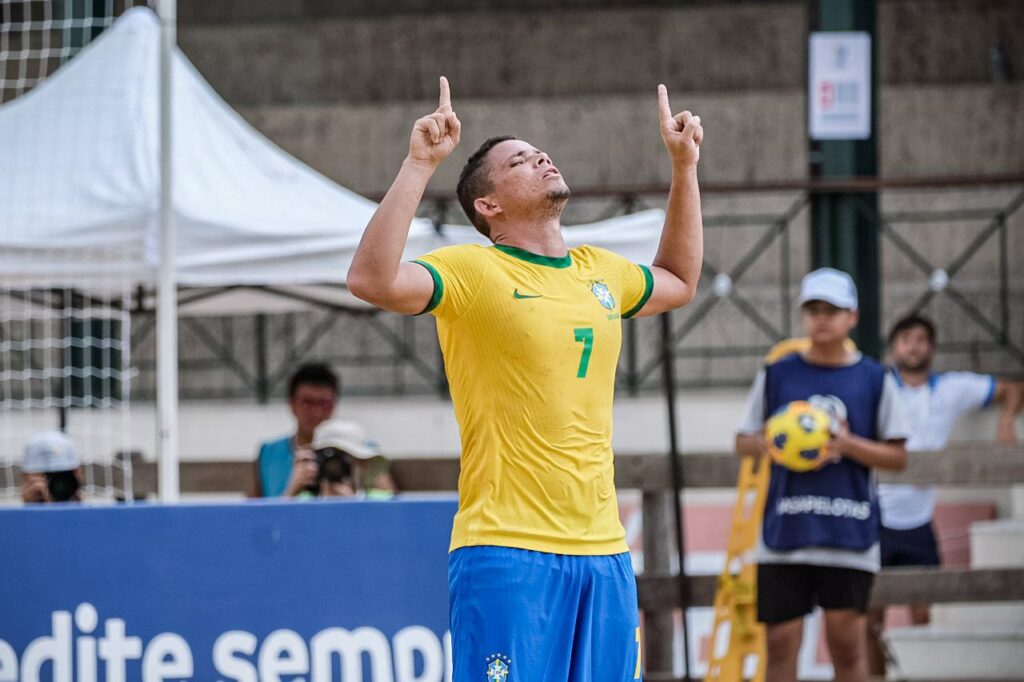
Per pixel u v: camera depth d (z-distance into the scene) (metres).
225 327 41.72
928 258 42.31
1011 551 26.78
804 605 19.25
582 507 11.53
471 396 11.68
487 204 11.93
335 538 16.56
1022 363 38.56
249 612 16.56
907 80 44.62
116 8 30.06
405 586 16.48
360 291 11.04
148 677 16.61
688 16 45.56
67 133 21.33
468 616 11.41
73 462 21.42
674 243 12.99
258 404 40.03
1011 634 25.17
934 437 26.80
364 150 45.28
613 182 44.72
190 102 22.39
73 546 16.77
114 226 19.72
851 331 30.78
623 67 45.56
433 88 45.81
